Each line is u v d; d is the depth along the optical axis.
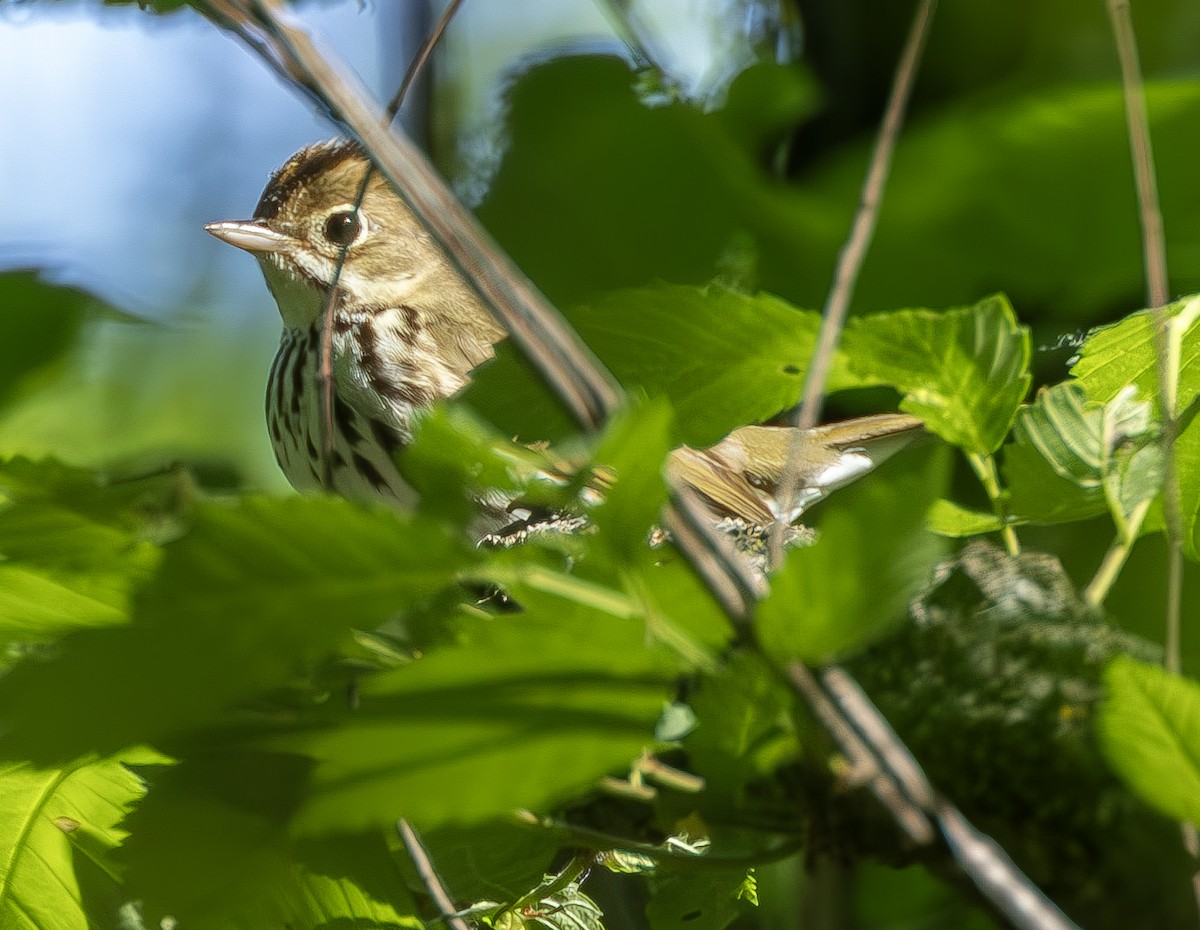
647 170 6.48
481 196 6.89
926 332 5.25
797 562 2.95
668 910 5.54
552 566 3.07
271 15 3.37
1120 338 5.46
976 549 4.96
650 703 3.08
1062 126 6.07
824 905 4.40
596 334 5.20
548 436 4.73
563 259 6.49
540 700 3.04
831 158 7.16
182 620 2.89
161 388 10.78
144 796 4.21
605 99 6.52
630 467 2.95
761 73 7.25
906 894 6.58
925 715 4.45
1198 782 3.51
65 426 8.72
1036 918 2.95
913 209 6.32
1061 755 4.38
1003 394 5.28
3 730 3.08
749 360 5.23
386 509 2.88
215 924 3.84
